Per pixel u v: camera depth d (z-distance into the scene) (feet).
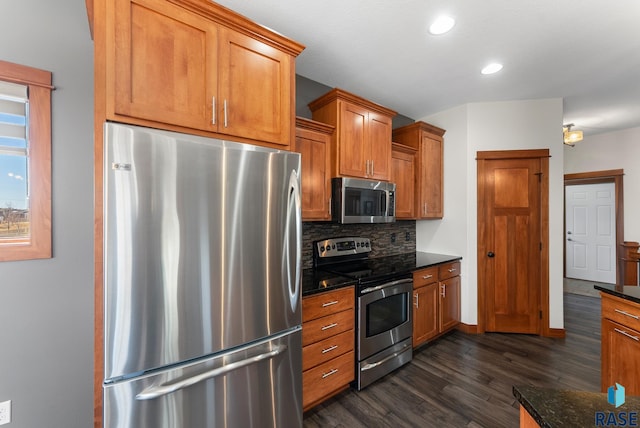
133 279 3.50
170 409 3.76
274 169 4.75
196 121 4.15
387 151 8.93
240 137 4.61
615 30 6.26
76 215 4.97
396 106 10.79
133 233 3.50
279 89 5.10
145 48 3.77
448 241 11.06
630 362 5.31
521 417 2.62
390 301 7.76
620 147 14.76
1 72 4.39
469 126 10.53
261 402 4.60
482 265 10.38
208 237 4.04
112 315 3.39
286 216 4.91
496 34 6.43
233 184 4.28
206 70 4.25
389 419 5.98
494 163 10.45
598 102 10.55
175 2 3.99
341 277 7.23
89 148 5.06
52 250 4.80
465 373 7.66
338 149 7.64
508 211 10.34
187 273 3.87
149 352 3.59
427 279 9.07
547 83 8.93
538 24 6.07
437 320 9.48
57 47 4.79
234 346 4.30
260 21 5.96
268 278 4.66
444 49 7.06
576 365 8.02
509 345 9.34
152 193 3.62
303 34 6.44
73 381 4.98
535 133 10.12
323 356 6.29
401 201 9.86
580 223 17.25
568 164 16.81
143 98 3.75
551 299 9.95
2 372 4.50
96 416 3.46
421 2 5.45
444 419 5.96
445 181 11.19
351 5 5.53
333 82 8.82
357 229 9.87
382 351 7.45
